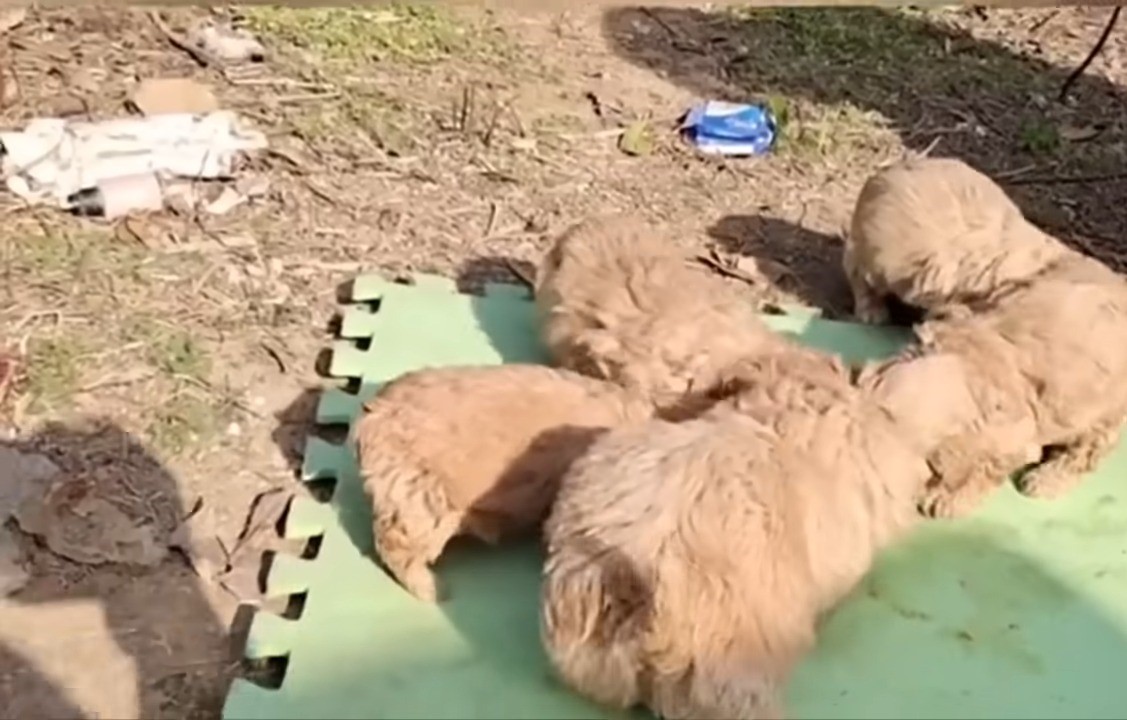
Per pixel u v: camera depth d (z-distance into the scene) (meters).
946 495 1.39
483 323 1.61
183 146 1.79
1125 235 1.88
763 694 1.15
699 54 2.18
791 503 1.19
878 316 1.66
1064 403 1.40
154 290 1.61
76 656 1.23
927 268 1.57
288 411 1.48
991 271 1.53
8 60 1.95
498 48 2.13
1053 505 1.44
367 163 1.86
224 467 1.41
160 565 1.31
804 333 1.64
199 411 1.46
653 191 1.87
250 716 1.16
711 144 1.95
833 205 1.87
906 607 1.31
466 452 1.26
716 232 1.80
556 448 1.28
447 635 1.25
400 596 1.28
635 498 1.15
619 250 1.50
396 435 1.25
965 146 2.02
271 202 1.77
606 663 1.15
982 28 2.31
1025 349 1.39
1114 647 1.29
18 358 1.49
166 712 1.19
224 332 1.57
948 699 1.23
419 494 1.25
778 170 1.93
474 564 1.31
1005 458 1.39
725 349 1.40
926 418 1.31
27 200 1.70
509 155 1.90
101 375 1.49
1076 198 1.94
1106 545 1.40
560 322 1.48
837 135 2.00
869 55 2.21
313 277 1.66
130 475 1.39
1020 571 1.36
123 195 1.71
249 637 1.24
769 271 1.74
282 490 1.39
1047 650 1.29
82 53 1.99
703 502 1.15
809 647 1.22
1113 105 2.14
